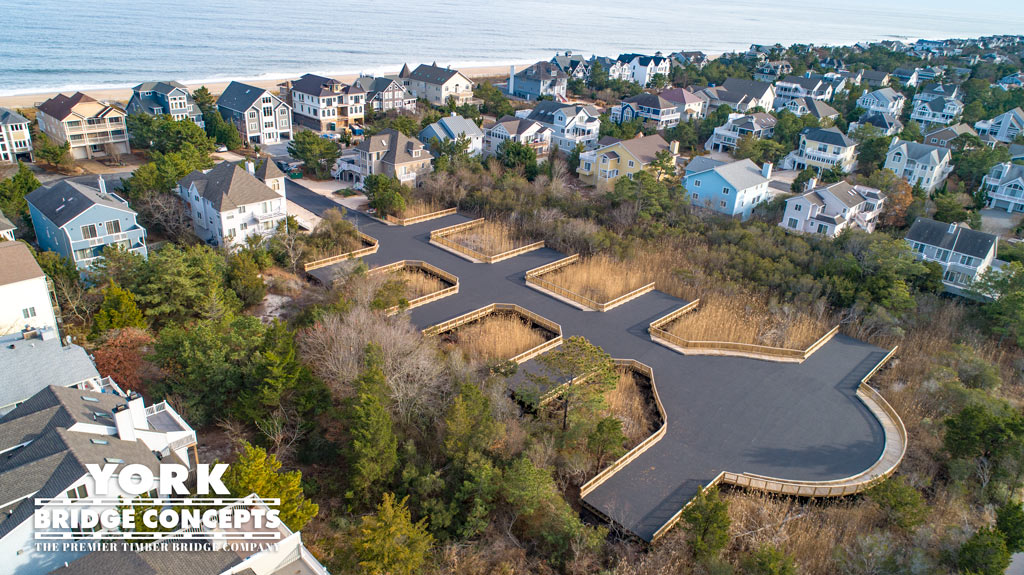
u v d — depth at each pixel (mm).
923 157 89438
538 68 144250
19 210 57875
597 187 87312
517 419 36844
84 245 50875
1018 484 36594
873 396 44531
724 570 27828
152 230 62469
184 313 46000
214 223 58844
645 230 67312
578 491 34656
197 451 33781
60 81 134500
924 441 40812
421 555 26312
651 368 46406
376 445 31203
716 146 108938
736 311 54469
